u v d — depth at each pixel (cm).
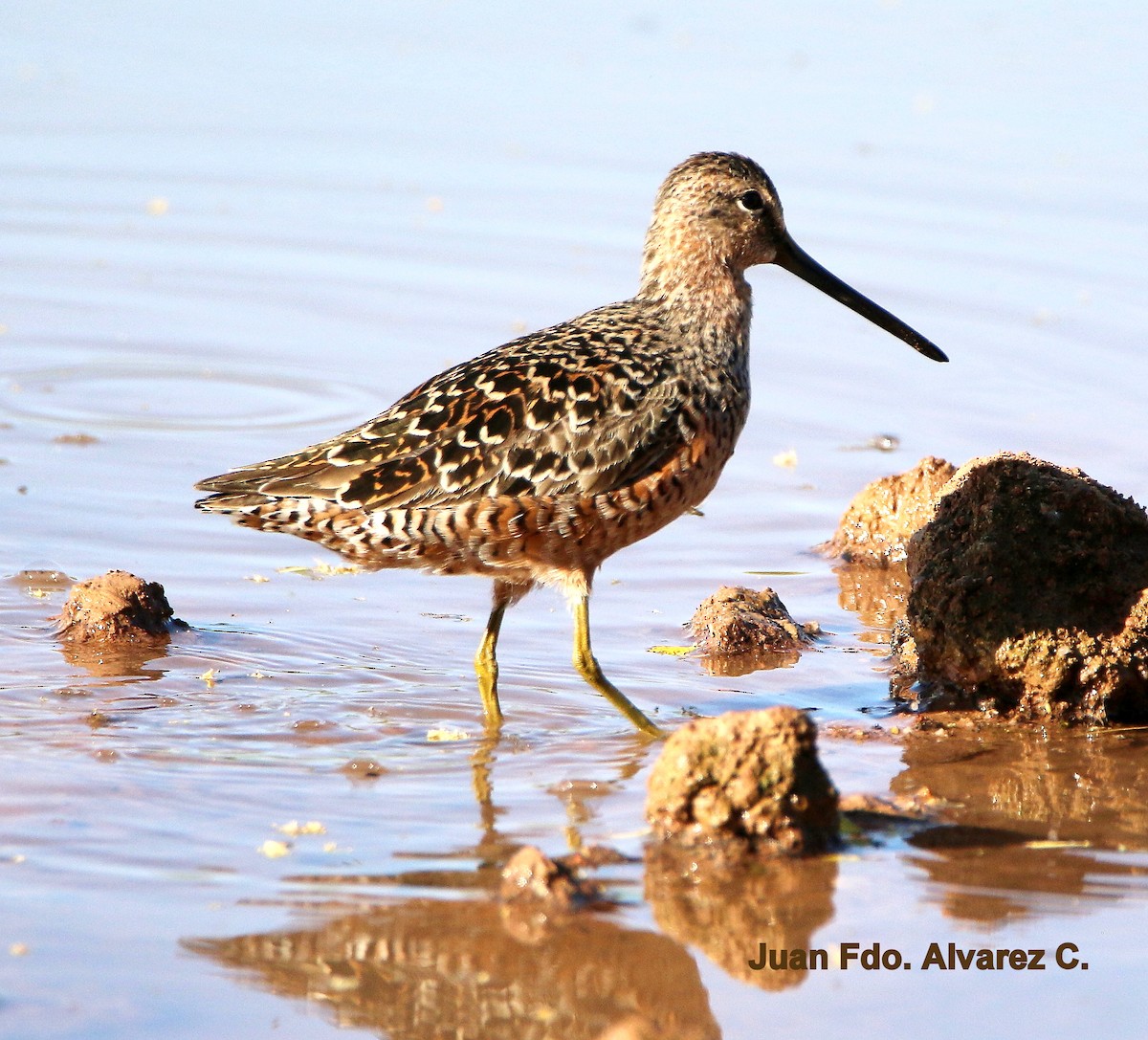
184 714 1147
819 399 1838
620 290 2066
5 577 1393
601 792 1039
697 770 948
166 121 2578
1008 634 1185
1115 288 2039
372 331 1977
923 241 2169
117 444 1683
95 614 1280
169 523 1529
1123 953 854
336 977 816
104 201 2345
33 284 2094
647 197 2325
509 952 844
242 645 1290
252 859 927
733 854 943
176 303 2058
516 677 1251
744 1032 788
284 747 1098
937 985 825
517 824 985
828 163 2383
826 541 1556
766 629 1331
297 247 2214
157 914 864
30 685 1185
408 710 1177
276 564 1480
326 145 2511
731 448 1237
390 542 1141
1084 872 939
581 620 1173
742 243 1268
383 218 2291
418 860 933
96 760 1058
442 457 1128
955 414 1777
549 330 1234
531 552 1158
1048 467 1223
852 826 989
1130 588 1185
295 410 1773
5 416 1736
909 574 1320
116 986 797
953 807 1030
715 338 1241
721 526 1586
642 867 932
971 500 1226
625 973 832
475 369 1168
